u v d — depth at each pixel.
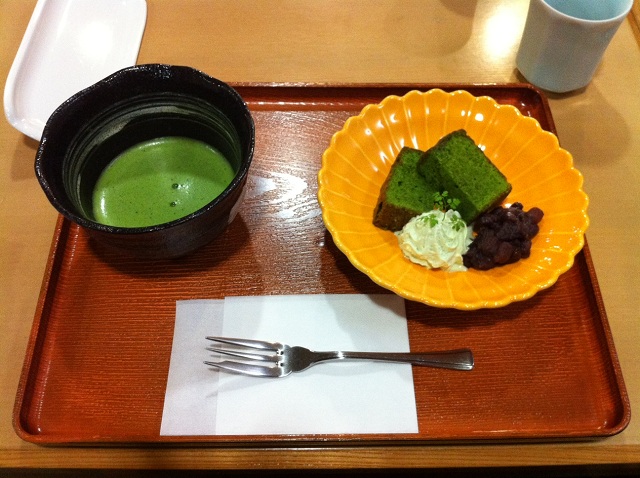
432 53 0.51
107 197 0.41
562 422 0.36
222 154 0.42
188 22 0.53
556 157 0.41
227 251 0.41
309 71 0.50
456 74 0.50
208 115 0.39
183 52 0.51
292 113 0.47
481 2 0.54
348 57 0.51
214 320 0.38
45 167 0.34
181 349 0.37
